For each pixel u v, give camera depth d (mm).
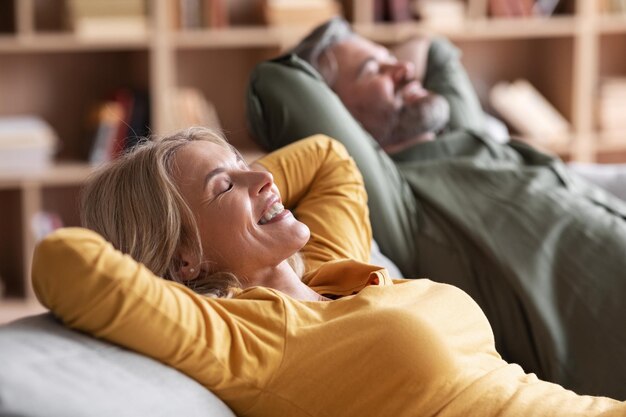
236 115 4363
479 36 4277
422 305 1574
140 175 1606
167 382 1338
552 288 2146
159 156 1618
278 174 2072
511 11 4285
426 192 2371
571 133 4441
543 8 4340
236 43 3982
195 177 1634
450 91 3125
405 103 2828
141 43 3881
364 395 1460
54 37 3809
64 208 4215
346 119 2416
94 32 3836
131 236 1590
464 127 3053
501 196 2330
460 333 1585
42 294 1346
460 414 1470
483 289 2227
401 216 2336
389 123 2820
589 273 2150
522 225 2246
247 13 4293
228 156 1687
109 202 1611
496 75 4645
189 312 1379
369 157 2359
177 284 1424
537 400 1503
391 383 1460
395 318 1490
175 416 1311
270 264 1657
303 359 1448
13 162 3771
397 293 1591
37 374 1232
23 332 1320
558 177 2432
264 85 2459
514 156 2627
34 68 4098
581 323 2100
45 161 3822
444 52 3223
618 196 2727
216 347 1391
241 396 1427
